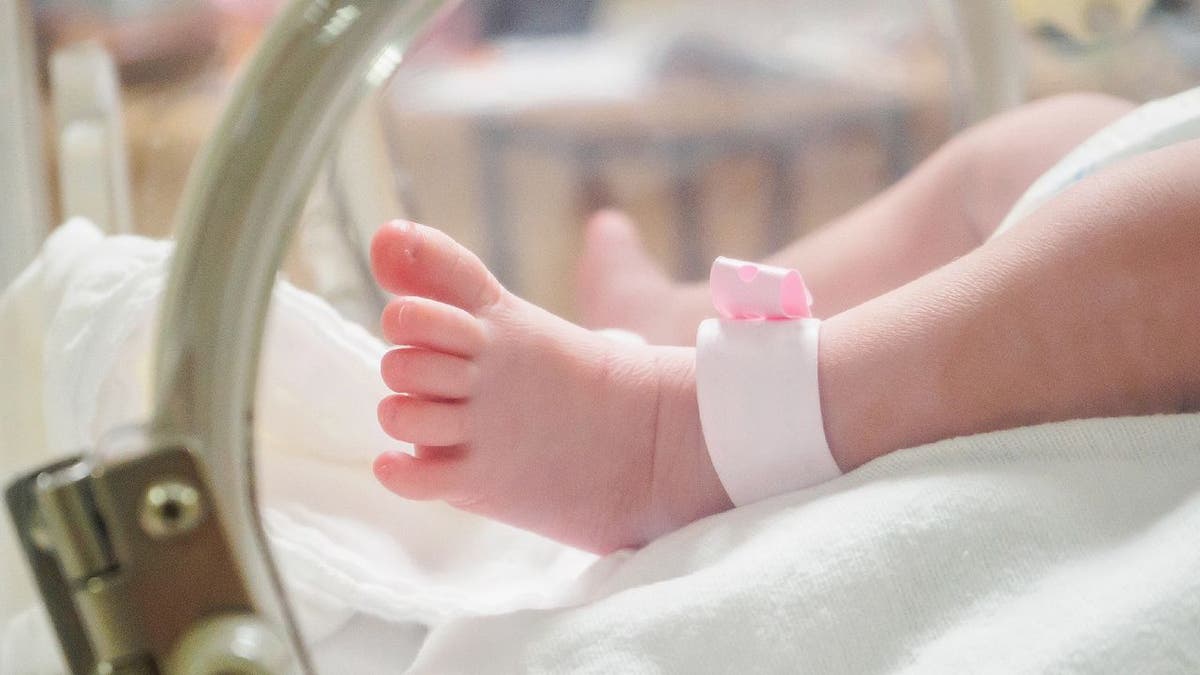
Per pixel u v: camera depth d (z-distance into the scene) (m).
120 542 0.21
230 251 0.21
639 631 0.26
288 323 0.30
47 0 0.38
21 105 0.32
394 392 0.29
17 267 0.32
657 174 0.69
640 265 0.42
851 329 0.29
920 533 0.26
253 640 0.21
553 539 0.31
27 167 0.32
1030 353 0.28
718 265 0.29
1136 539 0.26
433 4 0.21
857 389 0.28
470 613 0.28
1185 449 0.27
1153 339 0.27
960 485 0.26
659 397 0.30
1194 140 0.29
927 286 0.29
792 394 0.28
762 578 0.26
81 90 0.35
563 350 0.29
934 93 0.66
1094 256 0.27
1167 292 0.27
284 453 0.31
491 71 0.67
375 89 0.22
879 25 0.69
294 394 0.31
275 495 0.31
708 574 0.26
